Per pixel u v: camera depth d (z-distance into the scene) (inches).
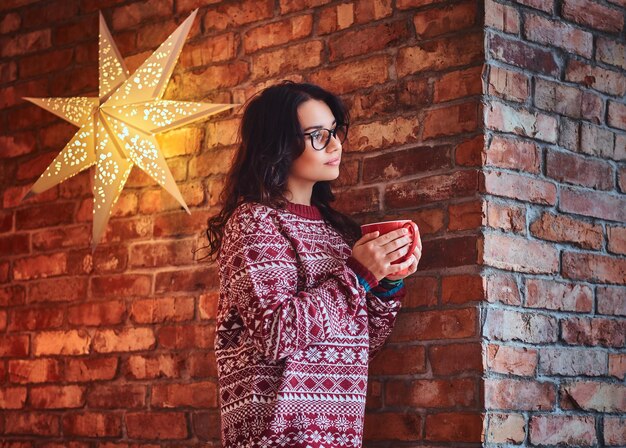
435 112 94.3
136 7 120.6
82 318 118.5
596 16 103.7
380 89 98.6
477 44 92.7
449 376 89.8
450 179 92.5
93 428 115.5
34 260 124.0
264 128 86.2
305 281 82.0
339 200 99.7
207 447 105.7
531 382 92.2
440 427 89.7
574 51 101.0
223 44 112.3
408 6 97.6
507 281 91.6
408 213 94.8
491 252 90.4
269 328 76.5
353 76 100.7
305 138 85.2
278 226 83.1
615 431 99.4
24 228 125.7
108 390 115.0
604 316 99.8
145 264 114.3
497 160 92.0
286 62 106.6
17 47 130.4
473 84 92.4
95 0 124.2
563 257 96.9
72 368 118.5
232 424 81.0
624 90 105.3
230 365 82.2
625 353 101.3
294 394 78.8
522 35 96.3
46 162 125.3
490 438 87.8
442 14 95.3
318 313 77.3
